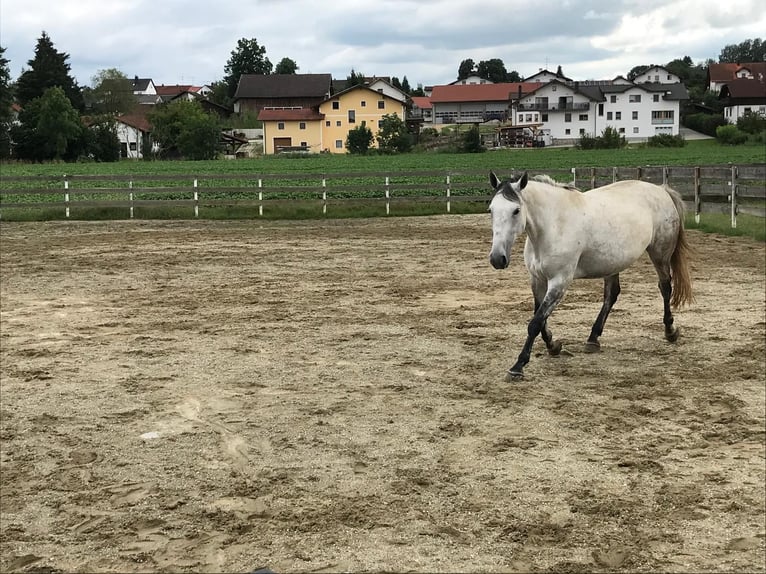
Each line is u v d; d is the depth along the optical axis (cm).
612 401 650
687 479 493
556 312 1001
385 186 2591
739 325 912
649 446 550
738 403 641
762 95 10512
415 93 17362
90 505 458
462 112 11931
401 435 570
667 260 823
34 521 439
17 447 552
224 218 2456
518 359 712
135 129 9725
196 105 8912
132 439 566
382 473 501
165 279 1304
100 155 7988
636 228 754
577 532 422
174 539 416
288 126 9725
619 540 413
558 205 705
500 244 650
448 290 1176
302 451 540
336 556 395
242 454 536
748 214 1970
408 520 434
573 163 5788
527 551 401
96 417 614
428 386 691
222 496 468
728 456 532
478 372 736
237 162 6931
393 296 1132
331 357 792
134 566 388
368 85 10512
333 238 1906
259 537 416
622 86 10331
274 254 1617
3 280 1297
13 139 7519
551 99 10212
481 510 448
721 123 10412
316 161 6912
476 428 585
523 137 9462
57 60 9800
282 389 686
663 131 10375
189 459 527
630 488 479
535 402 647
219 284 1249
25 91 9562
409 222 2311
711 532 423
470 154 7988
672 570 383
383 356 794
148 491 477
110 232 2088
